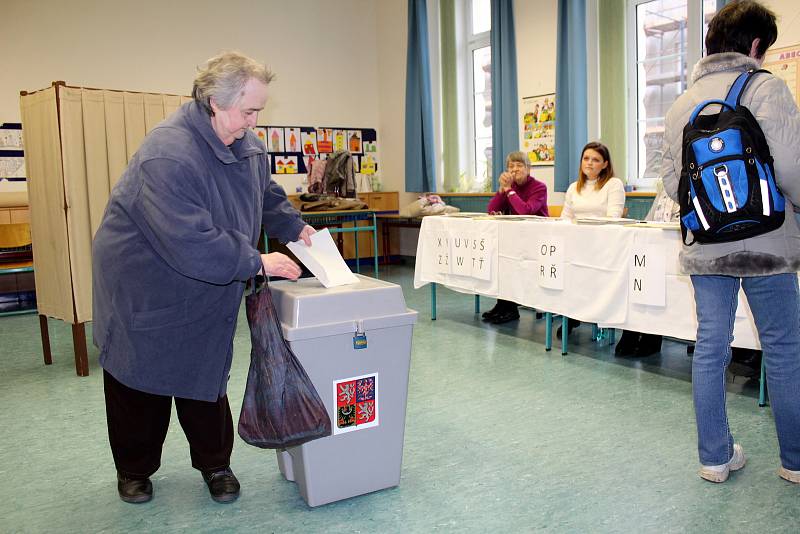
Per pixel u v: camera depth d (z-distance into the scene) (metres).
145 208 1.64
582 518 1.84
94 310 1.86
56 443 2.56
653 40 5.29
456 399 2.91
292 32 7.43
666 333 2.89
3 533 1.87
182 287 1.73
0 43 5.90
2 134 5.91
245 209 1.82
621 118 5.40
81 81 6.29
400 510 1.92
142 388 1.79
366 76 7.98
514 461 2.24
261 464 2.31
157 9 6.63
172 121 1.72
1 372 3.60
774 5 4.18
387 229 7.80
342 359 1.86
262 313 1.72
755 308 1.89
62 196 3.36
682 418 2.60
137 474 2.02
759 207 1.72
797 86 4.12
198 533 1.83
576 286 3.31
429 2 7.28
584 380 3.13
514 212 4.44
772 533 1.73
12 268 4.69
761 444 2.30
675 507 1.88
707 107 1.84
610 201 3.89
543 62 5.93
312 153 7.64
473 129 7.31
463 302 5.25
